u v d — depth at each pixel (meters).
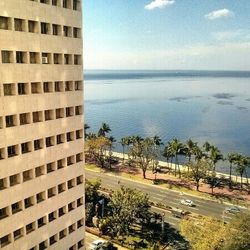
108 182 137.62
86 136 178.38
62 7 59.28
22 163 55.31
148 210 99.81
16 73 52.66
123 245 86.88
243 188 134.00
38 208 59.06
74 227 68.38
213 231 69.50
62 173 63.50
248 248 64.88
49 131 59.75
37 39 55.28
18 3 51.62
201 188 131.50
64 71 61.31
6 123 52.84
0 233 53.12
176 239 89.94
